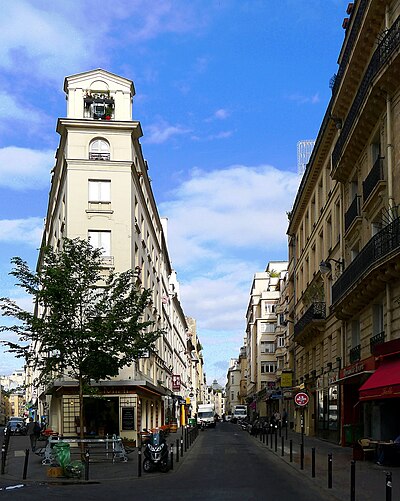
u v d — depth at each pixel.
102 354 24.59
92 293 26.84
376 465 20.00
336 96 29.23
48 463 23.00
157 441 20.44
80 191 35.41
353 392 29.22
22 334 24.95
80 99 36.91
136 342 25.94
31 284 25.23
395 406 21.30
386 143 22.09
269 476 18.77
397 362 19.72
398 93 21.00
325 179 37.31
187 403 74.44
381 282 21.62
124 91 37.19
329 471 15.25
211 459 25.44
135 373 35.03
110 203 35.50
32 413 74.62
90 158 35.84
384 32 21.73
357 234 27.17
